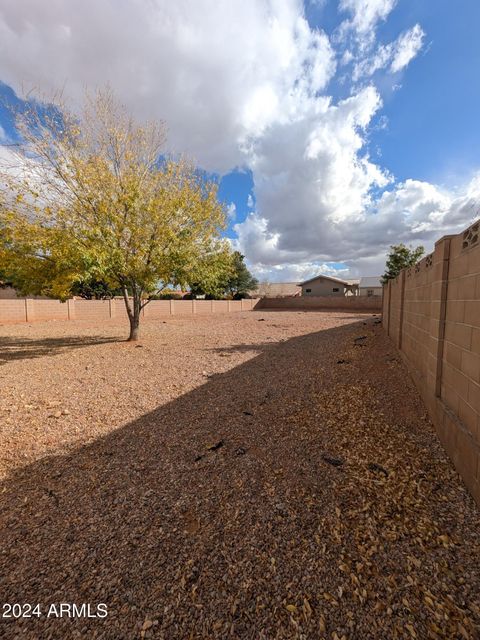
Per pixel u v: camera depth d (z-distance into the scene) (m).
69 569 1.77
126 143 8.66
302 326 14.44
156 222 7.90
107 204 7.61
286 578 1.68
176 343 9.66
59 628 1.45
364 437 3.25
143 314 22.48
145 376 5.82
